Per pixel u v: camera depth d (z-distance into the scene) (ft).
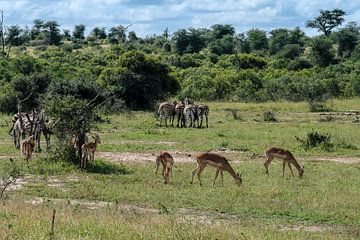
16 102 152.05
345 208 54.29
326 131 120.57
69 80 153.07
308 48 370.12
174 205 55.26
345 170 76.59
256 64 287.07
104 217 45.32
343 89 232.32
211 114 166.50
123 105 160.86
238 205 55.16
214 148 94.94
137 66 183.73
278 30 388.98
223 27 404.16
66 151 76.23
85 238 37.42
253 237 39.91
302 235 43.24
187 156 86.84
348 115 165.37
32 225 40.68
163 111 132.36
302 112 177.17
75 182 65.98
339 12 394.52
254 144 100.27
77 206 50.06
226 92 220.43
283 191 61.41
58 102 76.54
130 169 74.95
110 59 247.29
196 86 220.84
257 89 226.99
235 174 65.05
